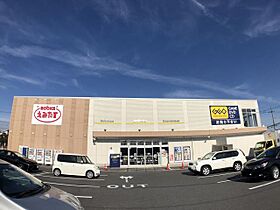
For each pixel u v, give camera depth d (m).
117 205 7.69
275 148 11.67
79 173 15.48
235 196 8.36
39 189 4.11
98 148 25.92
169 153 26.98
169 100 28.22
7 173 4.23
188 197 8.72
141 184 12.39
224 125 28.70
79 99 26.97
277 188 8.98
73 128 26.27
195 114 28.38
